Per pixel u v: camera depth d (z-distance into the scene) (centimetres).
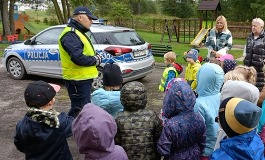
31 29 2644
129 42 814
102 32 800
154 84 883
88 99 496
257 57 600
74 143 500
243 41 2625
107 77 371
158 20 3462
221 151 245
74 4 2236
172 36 2811
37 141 272
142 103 298
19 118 615
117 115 301
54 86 310
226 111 243
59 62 843
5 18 2191
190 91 296
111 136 239
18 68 926
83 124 235
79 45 463
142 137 294
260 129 324
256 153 236
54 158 279
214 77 337
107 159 240
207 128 334
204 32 2077
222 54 521
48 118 270
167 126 288
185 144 293
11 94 779
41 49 870
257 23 600
